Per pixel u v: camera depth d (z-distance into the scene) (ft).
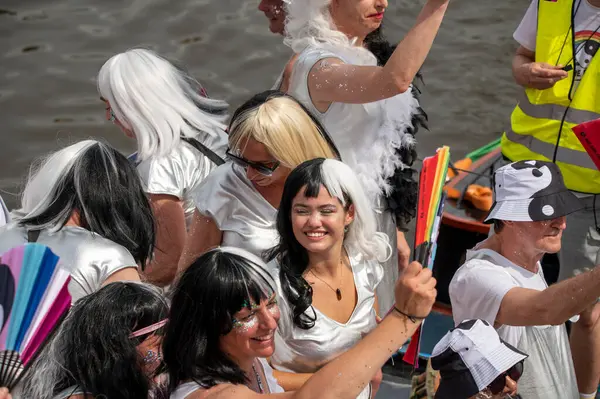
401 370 19.34
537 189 14.03
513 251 14.32
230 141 13.25
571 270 17.99
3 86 35.40
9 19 39.58
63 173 12.78
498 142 27.84
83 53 37.73
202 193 14.12
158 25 39.63
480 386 11.89
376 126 16.06
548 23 17.98
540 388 13.89
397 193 16.66
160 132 15.87
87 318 10.11
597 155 13.25
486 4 43.39
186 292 10.09
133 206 12.98
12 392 10.03
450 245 21.77
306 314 12.39
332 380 9.76
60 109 34.42
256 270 10.14
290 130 12.94
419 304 10.07
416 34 13.69
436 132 34.42
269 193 13.76
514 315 13.35
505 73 38.29
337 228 12.33
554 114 18.17
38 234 12.63
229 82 36.47
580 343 15.90
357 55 15.61
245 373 10.52
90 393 9.93
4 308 9.22
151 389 10.43
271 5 17.70
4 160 31.60
